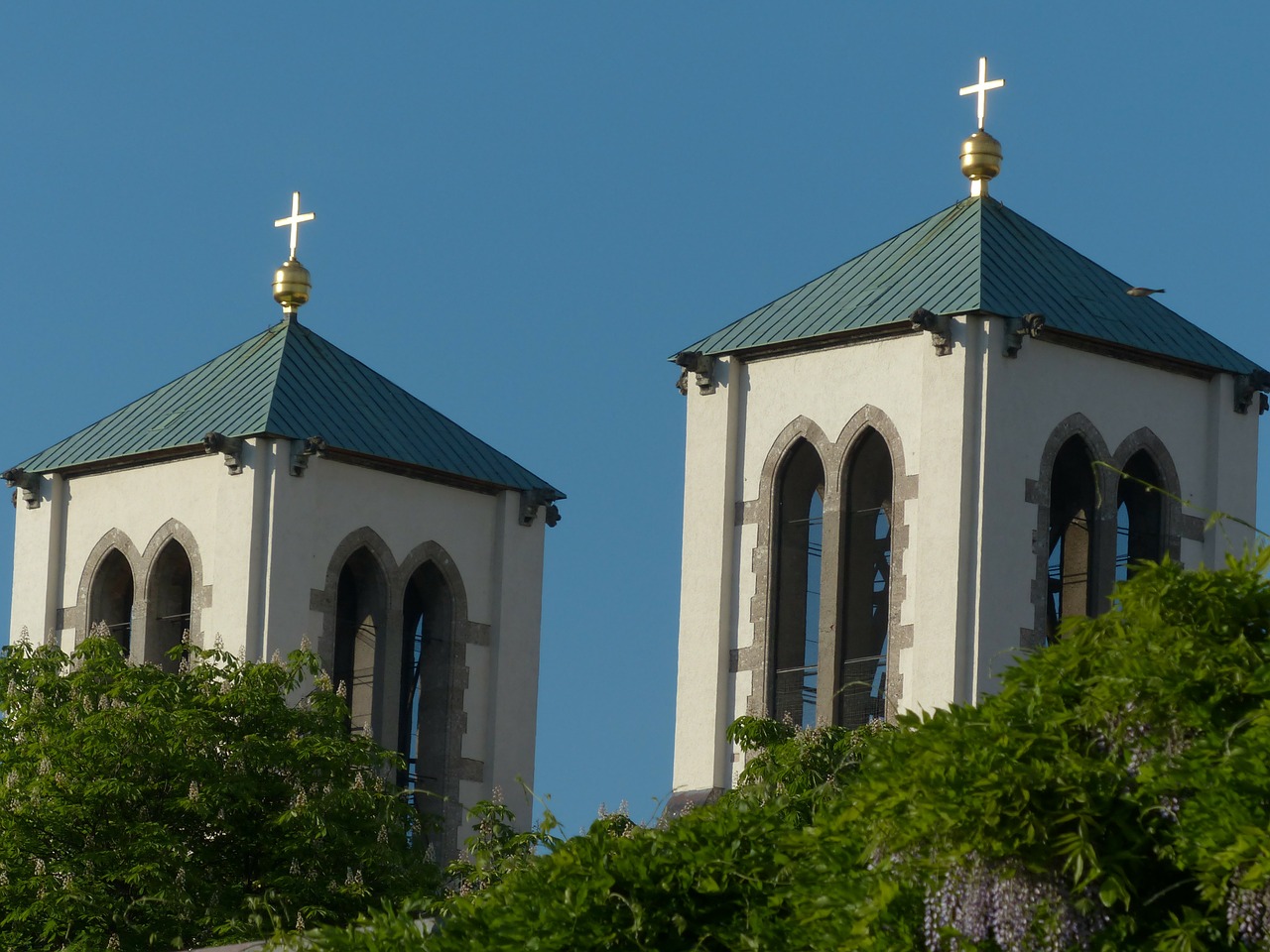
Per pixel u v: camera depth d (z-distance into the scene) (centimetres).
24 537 11875
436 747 11512
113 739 9456
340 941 4603
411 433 11619
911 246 10131
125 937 8969
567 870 4441
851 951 3959
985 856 3862
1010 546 9419
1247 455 10038
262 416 11181
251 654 10981
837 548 9694
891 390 9650
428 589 11606
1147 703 3875
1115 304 9950
